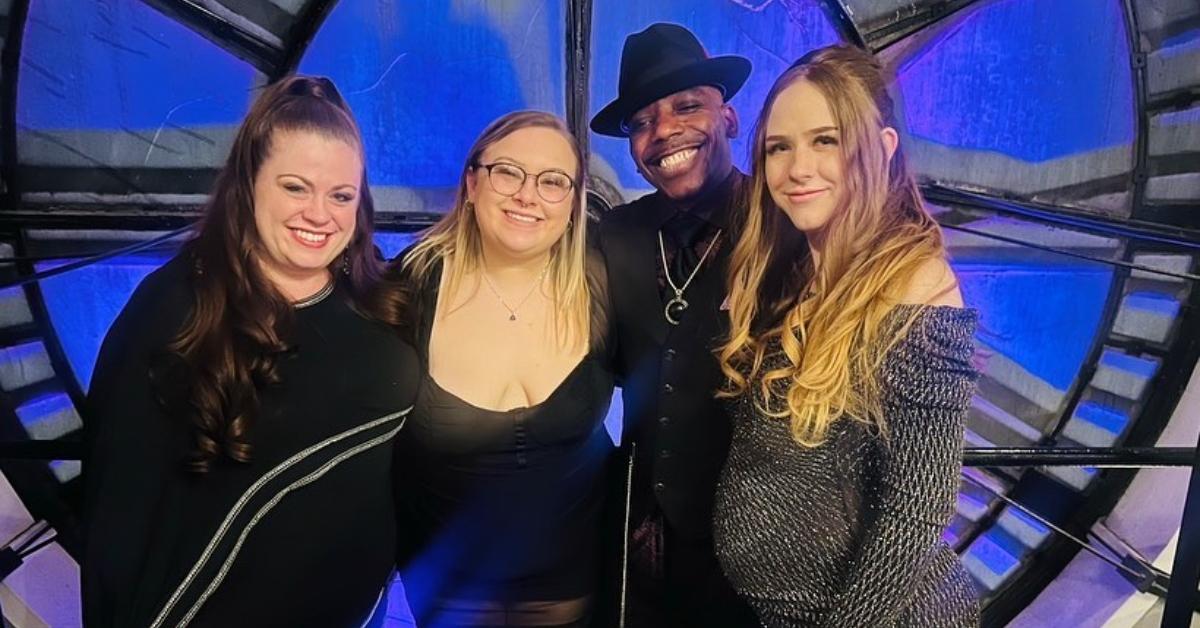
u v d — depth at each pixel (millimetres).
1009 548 2418
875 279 990
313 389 1227
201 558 1188
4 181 1918
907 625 1062
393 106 1983
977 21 1956
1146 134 2012
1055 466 2174
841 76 1057
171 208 1995
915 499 930
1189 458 1860
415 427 1366
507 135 1322
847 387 994
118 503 1146
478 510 1434
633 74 1558
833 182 1075
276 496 1216
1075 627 2354
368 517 1317
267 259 1202
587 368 1407
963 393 931
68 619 2180
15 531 2105
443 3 1932
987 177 2047
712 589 1464
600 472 1533
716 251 1415
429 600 1565
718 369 1345
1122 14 1945
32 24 1841
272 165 1152
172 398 1138
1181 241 2031
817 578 1083
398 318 1325
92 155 1939
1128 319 2156
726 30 1962
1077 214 2068
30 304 2002
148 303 1181
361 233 1307
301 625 1306
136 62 1904
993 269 2131
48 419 2076
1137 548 2305
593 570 1585
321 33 1931
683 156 1517
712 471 1395
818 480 1062
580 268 1407
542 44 1967
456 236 1411
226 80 1942
